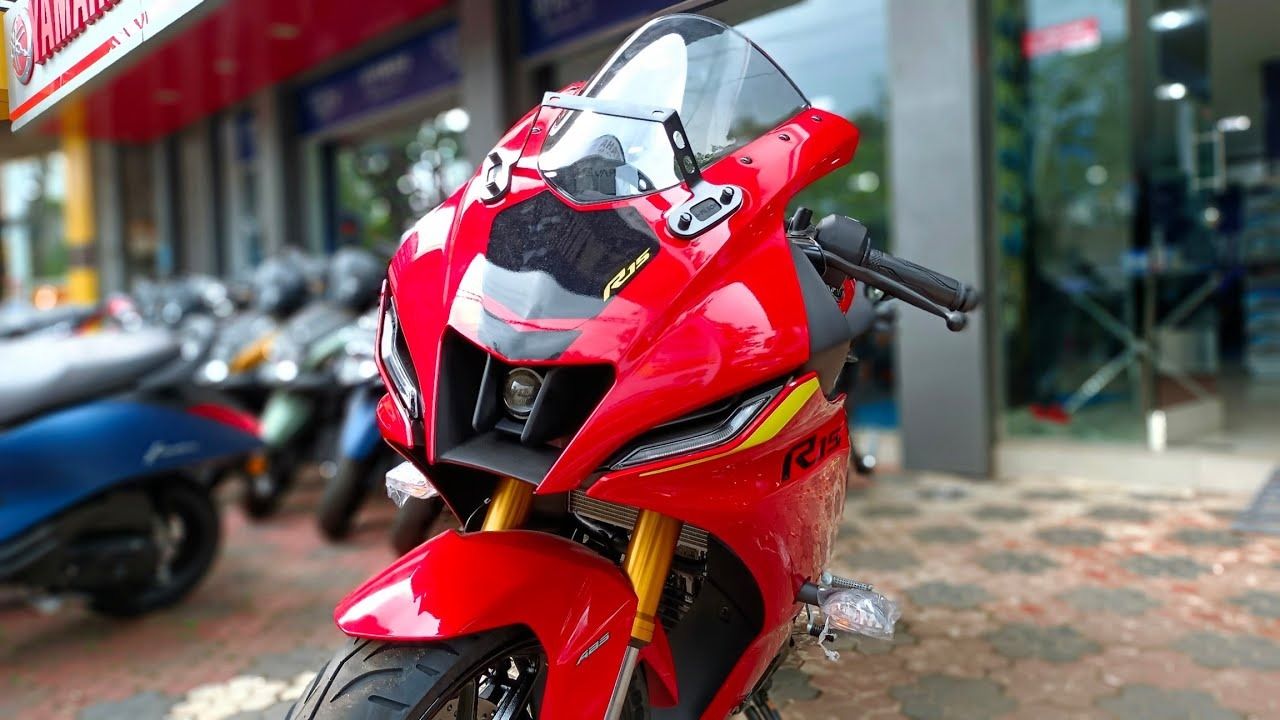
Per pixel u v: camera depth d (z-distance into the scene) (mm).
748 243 1480
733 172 1561
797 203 6520
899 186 5578
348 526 4520
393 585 1442
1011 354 5582
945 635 3064
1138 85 5395
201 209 12219
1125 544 3992
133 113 11344
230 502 5750
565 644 1412
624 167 1533
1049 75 5637
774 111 1732
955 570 3721
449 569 1443
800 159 1604
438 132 8500
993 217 5441
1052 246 5656
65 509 3297
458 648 1356
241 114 11344
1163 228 5445
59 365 3453
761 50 1772
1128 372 5383
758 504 1479
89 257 13477
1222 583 3471
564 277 1409
